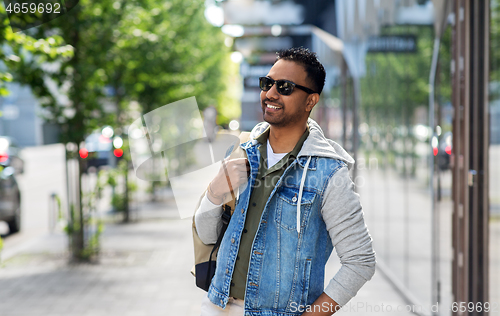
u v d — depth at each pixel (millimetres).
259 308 1770
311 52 1820
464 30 3170
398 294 5078
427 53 4281
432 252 4258
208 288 1971
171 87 10477
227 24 7508
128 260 7176
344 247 1719
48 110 6930
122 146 7914
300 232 1740
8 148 19531
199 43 13133
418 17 4457
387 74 5547
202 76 14836
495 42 2834
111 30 7020
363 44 6523
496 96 2824
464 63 3162
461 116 3326
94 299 5402
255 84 7871
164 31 9469
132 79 9422
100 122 7309
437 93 4082
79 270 6676
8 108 37656
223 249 1863
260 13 7363
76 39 6840
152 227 9852
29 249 8039
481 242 3057
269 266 1765
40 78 6664
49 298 5453
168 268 6676
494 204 2879
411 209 4785
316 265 1796
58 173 22062
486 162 2967
